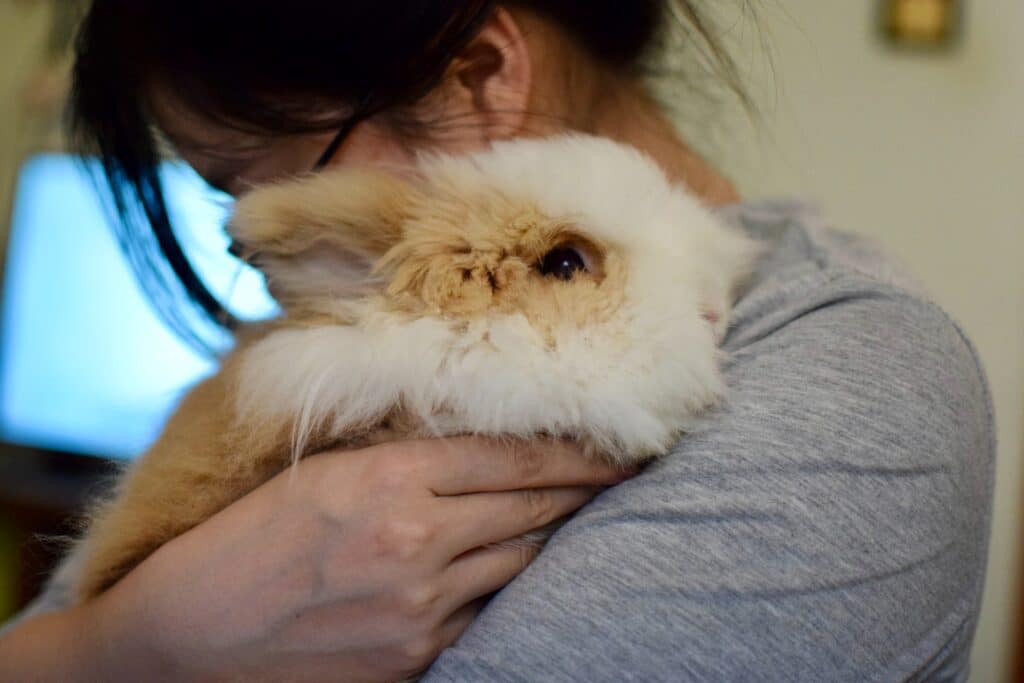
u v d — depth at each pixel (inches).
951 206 109.4
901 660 38.5
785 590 36.9
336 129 51.0
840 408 40.6
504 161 49.0
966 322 109.4
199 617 40.5
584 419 44.1
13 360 139.0
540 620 37.1
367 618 39.3
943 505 40.6
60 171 137.2
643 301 46.1
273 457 46.3
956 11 107.7
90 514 56.5
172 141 58.0
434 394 44.8
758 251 56.9
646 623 36.5
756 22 62.5
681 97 66.0
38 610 59.8
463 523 40.5
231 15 48.4
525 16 53.3
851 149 110.5
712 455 40.2
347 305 47.8
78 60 61.4
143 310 133.5
